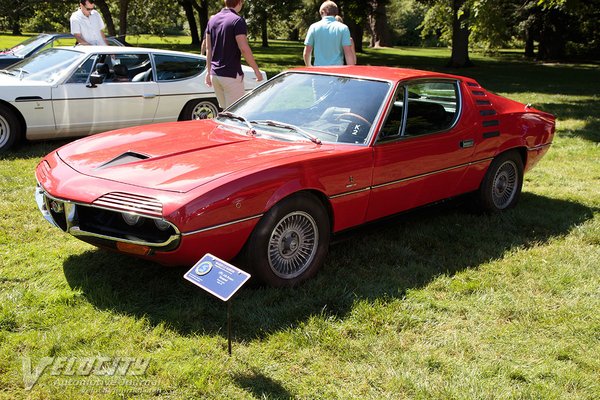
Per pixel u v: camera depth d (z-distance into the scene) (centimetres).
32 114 735
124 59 826
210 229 336
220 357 305
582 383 297
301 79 490
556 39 3859
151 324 335
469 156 508
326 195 394
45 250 436
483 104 531
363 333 338
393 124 443
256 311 351
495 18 1820
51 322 330
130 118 824
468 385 292
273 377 293
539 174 733
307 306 359
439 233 506
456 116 504
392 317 355
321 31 727
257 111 474
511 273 430
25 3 2408
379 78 463
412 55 3953
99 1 2188
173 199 329
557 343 336
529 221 542
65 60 795
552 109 1348
